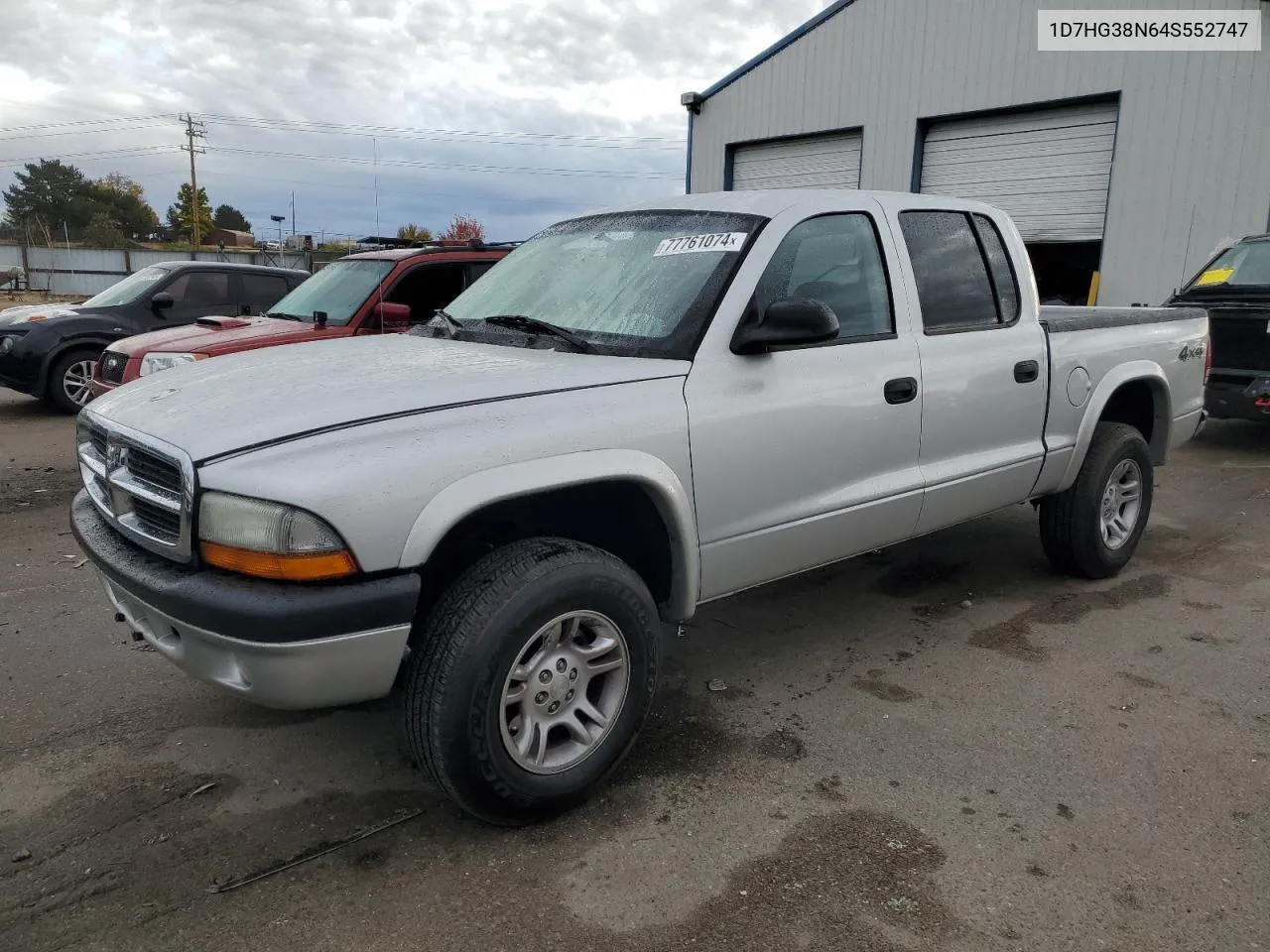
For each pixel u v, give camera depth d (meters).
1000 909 2.40
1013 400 4.20
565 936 2.31
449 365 2.96
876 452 3.62
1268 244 8.95
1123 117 12.36
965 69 13.99
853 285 3.65
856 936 2.30
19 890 2.47
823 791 2.96
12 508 6.38
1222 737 3.31
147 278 10.48
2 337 9.77
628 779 3.03
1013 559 5.40
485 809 2.64
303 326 7.14
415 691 2.55
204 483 2.37
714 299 3.16
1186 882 2.51
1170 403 5.19
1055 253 13.98
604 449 2.76
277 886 2.50
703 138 18.20
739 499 3.16
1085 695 3.65
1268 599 4.74
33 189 93.12
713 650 4.11
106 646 4.07
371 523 2.34
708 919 2.37
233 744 3.26
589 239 3.80
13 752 3.19
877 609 4.61
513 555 2.67
